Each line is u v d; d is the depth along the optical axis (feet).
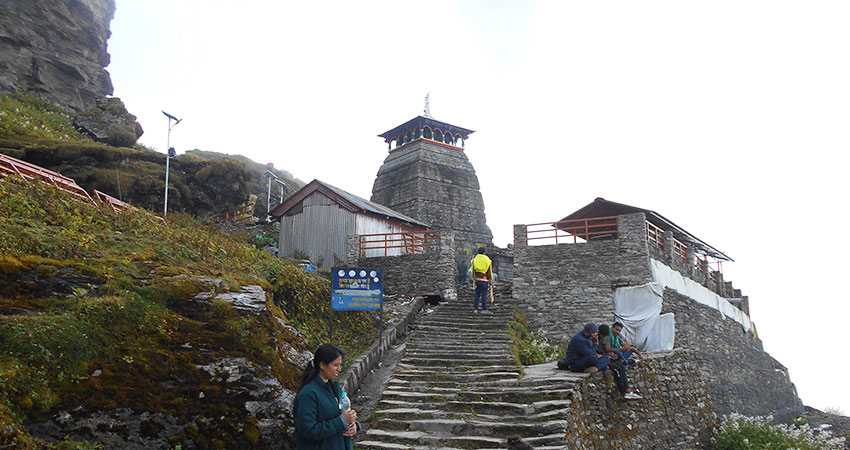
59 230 28.40
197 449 23.22
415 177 118.83
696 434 46.65
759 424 49.67
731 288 89.81
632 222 59.82
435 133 127.54
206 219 76.54
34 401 19.70
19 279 23.09
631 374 41.16
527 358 47.34
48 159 76.43
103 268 26.14
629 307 57.77
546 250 61.52
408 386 37.22
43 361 20.68
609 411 36.68
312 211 82.69
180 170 92.07
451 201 120.47
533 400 33.09
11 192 30.94
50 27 105.19
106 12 122.21
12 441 17.42
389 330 48.03
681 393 47.21
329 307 46.50
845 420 86.12
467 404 33.09
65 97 106.11
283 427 25.94
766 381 82.89
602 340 39.24
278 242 87.10
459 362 41.98
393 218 84.94
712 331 69.51
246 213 93.97
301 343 32.35
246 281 31.94
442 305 58.44
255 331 28.04
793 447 45.65
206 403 24.32
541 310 59.67
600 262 59.67
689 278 68.90
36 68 101.24
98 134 97.55
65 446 19.45
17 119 84.07
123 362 23.06
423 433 30.37
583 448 30.71
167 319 25.77
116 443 21.44
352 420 16.66
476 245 120.37
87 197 37.81
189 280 28.19
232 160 97.45
